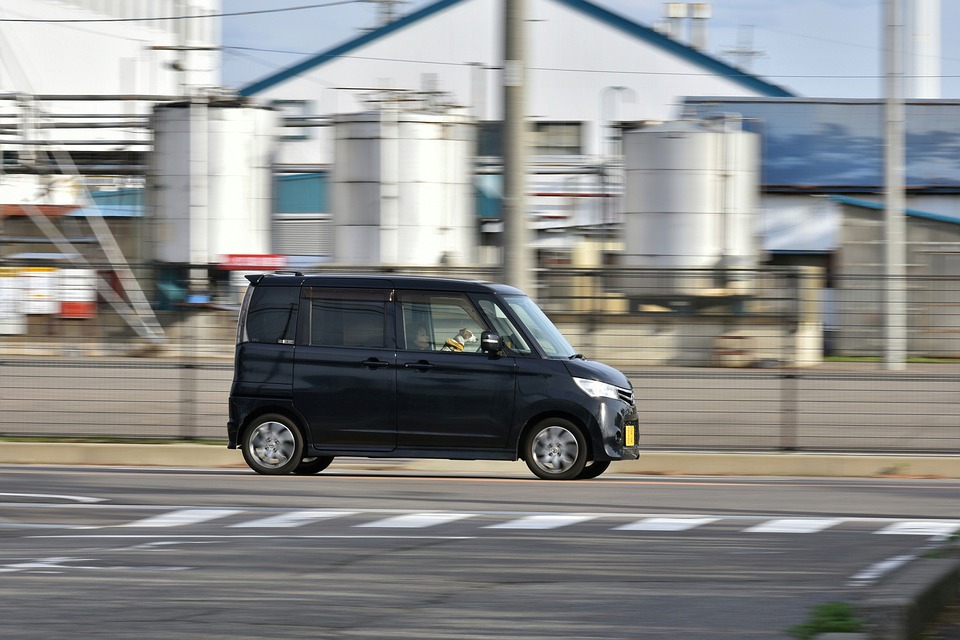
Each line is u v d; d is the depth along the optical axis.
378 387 48.50
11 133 131.50
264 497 43.22
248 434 49.69
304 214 151.38
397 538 34.62
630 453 48.91
